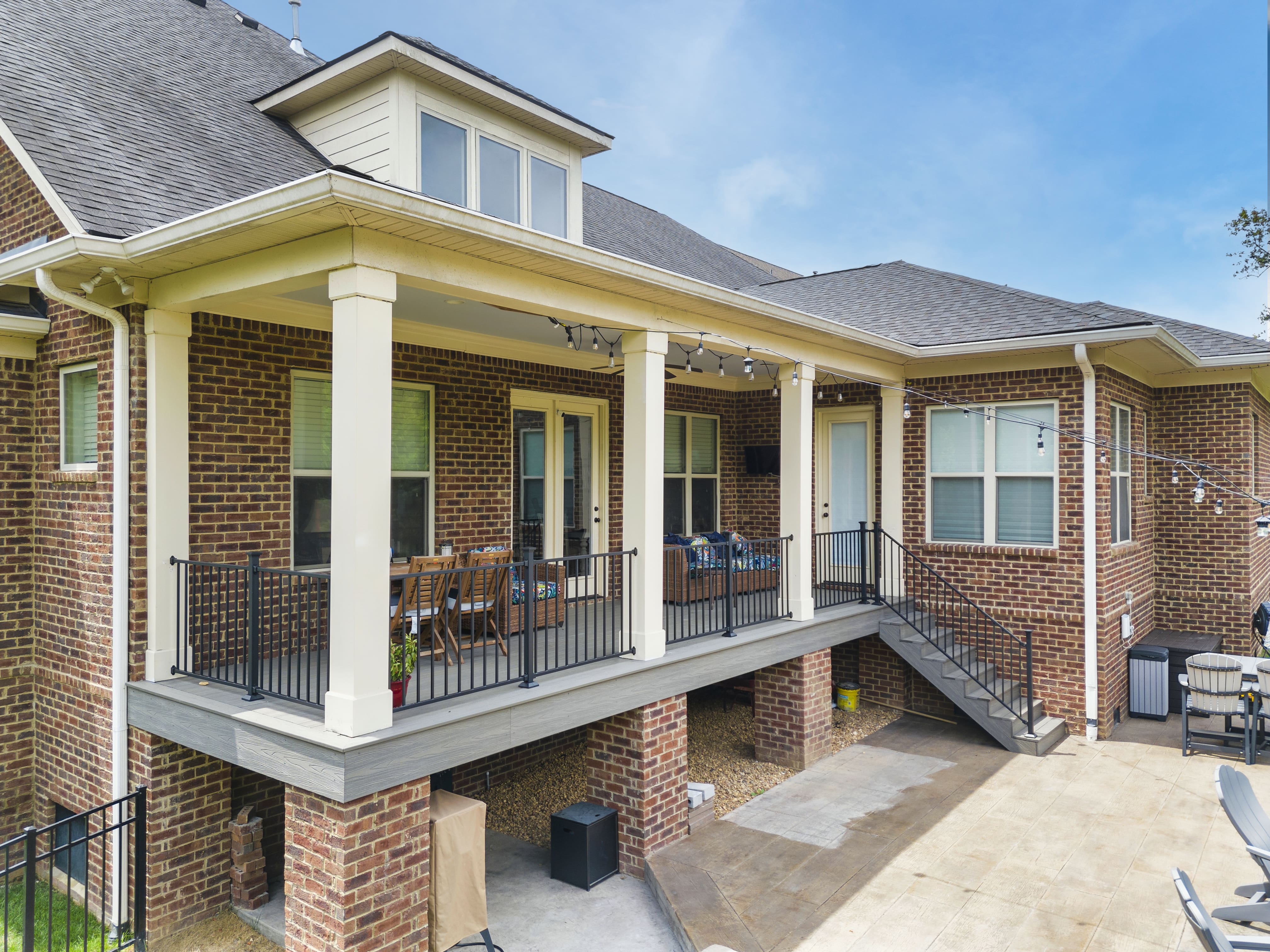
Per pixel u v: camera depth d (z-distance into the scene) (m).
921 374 9.89
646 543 6.34
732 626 7.27
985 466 9.51
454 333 7.78
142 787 5.45
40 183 5.36
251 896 5.77
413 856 4.49
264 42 10.28
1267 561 12.73
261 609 5.80
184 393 5.74
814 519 11.03
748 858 6.00
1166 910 5.20
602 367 9.47
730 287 11.70
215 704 4.98
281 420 6.43
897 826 6.55
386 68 7.10
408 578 4.86
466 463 8.07
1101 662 8.81
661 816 6.21
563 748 8.87
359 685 4.30
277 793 6.31
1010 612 9.27
